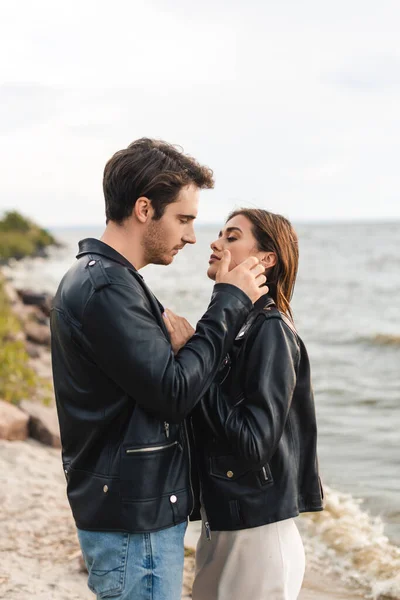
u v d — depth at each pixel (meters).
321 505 2.79
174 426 2.50
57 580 4.13
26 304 18.64
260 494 2.62
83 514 2.51
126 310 2.38
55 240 75.69
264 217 2.86
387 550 5.07
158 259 2.61
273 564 2.65
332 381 12.37
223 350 2.49
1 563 4.29
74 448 2.57
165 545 2.46
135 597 2.42
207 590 2.82
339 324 21.44
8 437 7.21
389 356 15.42
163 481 2.44
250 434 2.49
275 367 2.59
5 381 8.80
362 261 55.97
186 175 2.53
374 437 8.44
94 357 2.41
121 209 2.54
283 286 2.90
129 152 2.54
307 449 2.77
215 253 2.92
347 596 4.41
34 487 5.70
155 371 2.33
